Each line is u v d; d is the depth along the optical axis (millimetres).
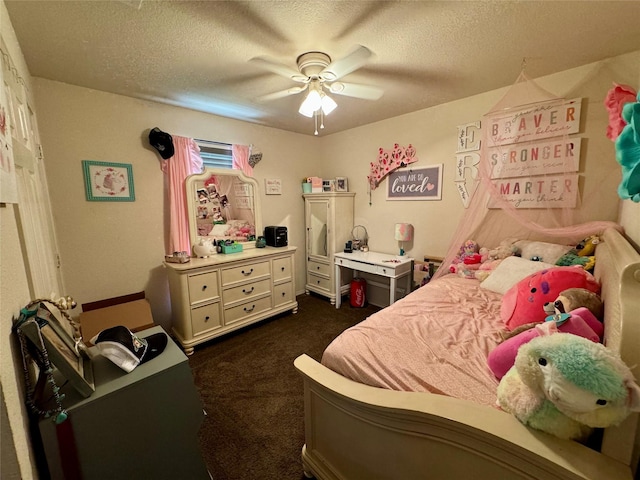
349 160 3758
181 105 2715
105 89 2320
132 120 2518
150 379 1041
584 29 1557
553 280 1398
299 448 1559
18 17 1344
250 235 3350
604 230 1814
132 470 1027
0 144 712
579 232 1956
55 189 2207
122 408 987
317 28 1514
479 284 2189
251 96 2467
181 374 1117
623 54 1849
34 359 847
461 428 821
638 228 1322
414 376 1131
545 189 2100
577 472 636
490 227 2443
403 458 1006
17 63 1459
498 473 789
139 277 2676
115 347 1050
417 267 3107
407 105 2809
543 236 2229
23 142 1294
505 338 1247
